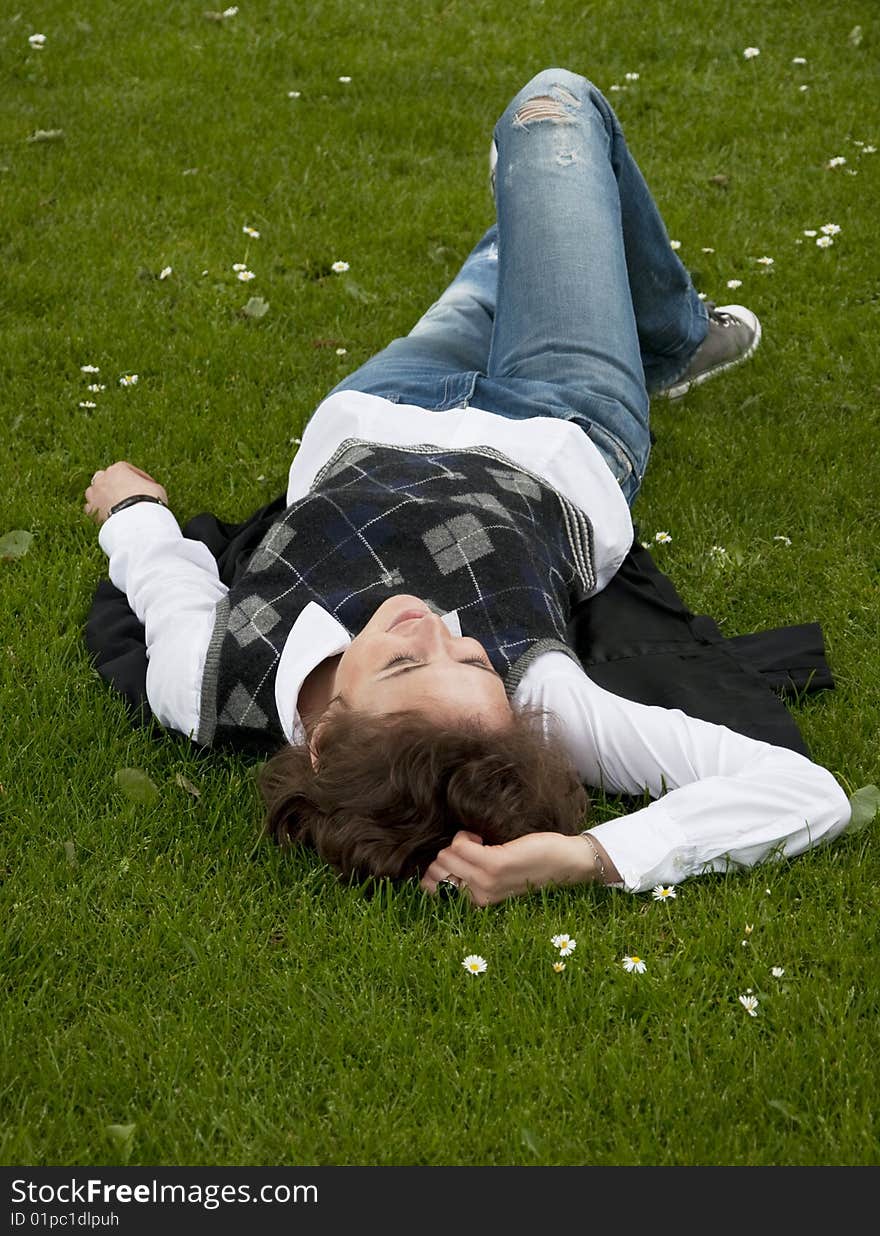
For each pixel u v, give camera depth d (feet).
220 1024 6.76
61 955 7.14
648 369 12.78
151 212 16.21
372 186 17.10
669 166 17.57
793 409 12.70
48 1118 6.28
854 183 16.97
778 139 18.22
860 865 7.65
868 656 9.58
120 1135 6.12
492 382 9.95
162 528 9.51
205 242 15.61
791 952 7.16
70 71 20.03
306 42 21.34
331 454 9.57
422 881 7.39
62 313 14.10
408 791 7.13
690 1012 6.77
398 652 7.34
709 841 7.43
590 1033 6.70
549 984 6.92
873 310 14.34
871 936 7.22
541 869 7.23
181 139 18.15
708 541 10.99
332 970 7.06
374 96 19.67
